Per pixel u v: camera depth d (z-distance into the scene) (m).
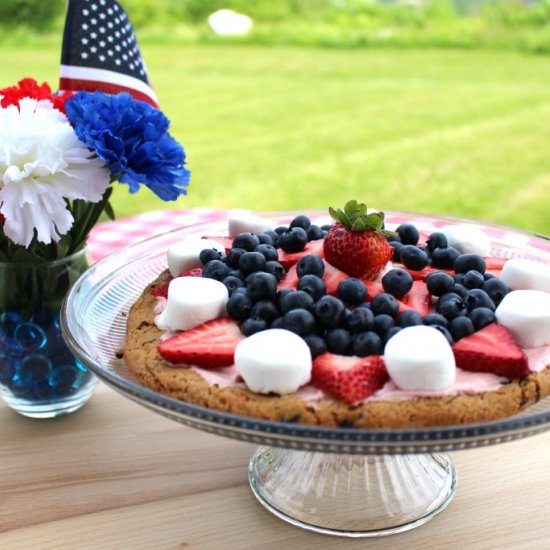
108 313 0.59
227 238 0.66
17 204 0.53
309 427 0.43
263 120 2.36
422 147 2.11
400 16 3.54
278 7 3.51
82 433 0.60
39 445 0.58
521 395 0.49
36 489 0.55
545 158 1.99
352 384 0.48
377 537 0.52
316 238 0.63
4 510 0.53
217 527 0.52
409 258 0.59
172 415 0.45
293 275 0.57
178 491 0.55
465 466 0.57
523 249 0.66
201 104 2.50
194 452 0.58
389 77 2.91
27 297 0.58
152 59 3.06
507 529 0.52
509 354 0.49
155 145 0.56
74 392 0.60
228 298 0.55
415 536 0.52
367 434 0.43
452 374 0.48
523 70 2.97
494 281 0.56
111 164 0.56
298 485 0.54
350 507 0.53
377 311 0.52
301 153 2.07
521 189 1.82
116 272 0.62
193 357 0.51
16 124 0.54
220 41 3.34
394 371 0.48
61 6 2.97
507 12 3.38
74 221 0.59
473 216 1.68
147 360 0.52
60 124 0.55
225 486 0.55
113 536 0.51
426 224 0.69
